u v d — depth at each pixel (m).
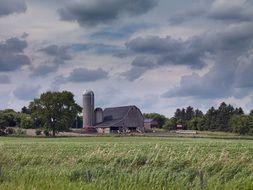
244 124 144.25
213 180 20.12
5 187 18.80
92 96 159.00
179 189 19.08
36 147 49.22
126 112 153.50
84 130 151.75
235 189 18.89
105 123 154.12
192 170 25.55
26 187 18.72
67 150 43.47
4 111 161.88
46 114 127.62
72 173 23.11
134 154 33.94
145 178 20.59
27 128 147.00
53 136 120.38
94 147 47.88
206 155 33.06
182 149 42.00
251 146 47.19
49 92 132.38
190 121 184.00
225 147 44.84
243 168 25.20
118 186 19.33
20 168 26.22
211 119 177.62
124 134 123.88
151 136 113.81
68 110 131.12
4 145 54.88
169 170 25.59
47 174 22.53
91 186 19.16
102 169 24.66
